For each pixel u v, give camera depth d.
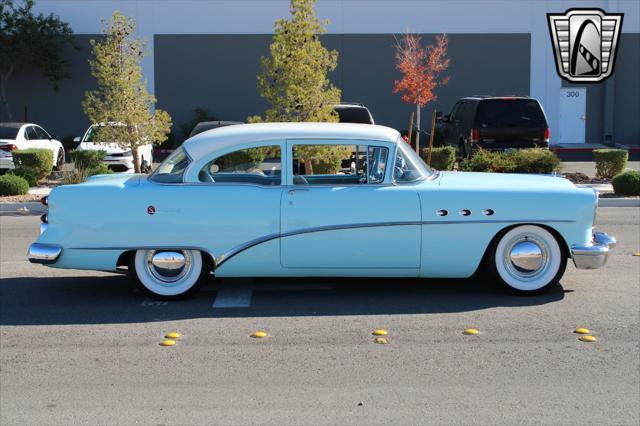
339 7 29.97
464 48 30.19
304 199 7.73
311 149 8.33
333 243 7.74
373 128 8.20
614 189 16.73
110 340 6.77
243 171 7.86
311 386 5.68
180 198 7.73
